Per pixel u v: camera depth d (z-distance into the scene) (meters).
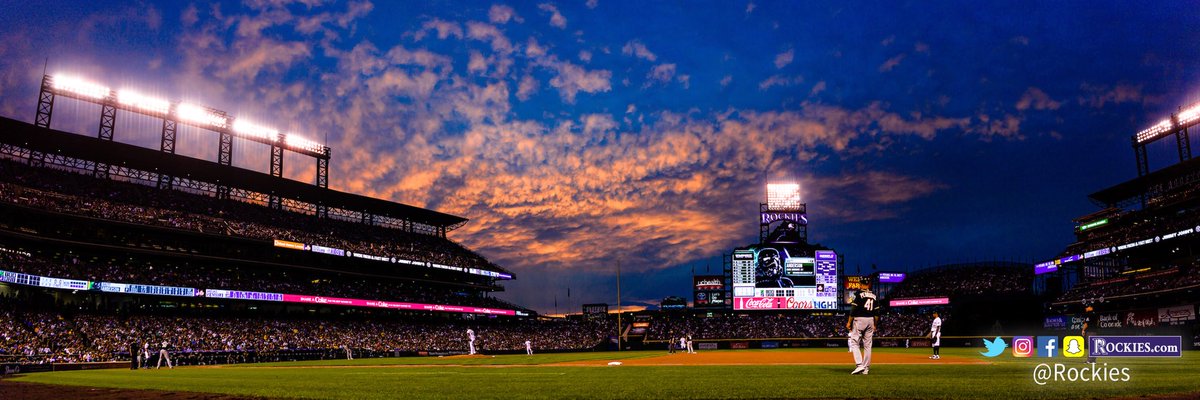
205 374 28.05
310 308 75.06
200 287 63.56
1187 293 66.44
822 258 91.12
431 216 94.12
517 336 89.69
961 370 18.16
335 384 17.44
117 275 59.06
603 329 98.38
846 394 12.01
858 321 17.31
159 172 71.75
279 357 60.97
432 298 86.56
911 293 96.94
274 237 72.12
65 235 58.81
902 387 12.92
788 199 94.81
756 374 18.14
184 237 66.12
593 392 13.06
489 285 96.19
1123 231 80.50
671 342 70.31
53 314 54.94
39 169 63.22
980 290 92.19
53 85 62.91
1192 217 70.88
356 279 83.50
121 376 28.19
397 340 76.88
